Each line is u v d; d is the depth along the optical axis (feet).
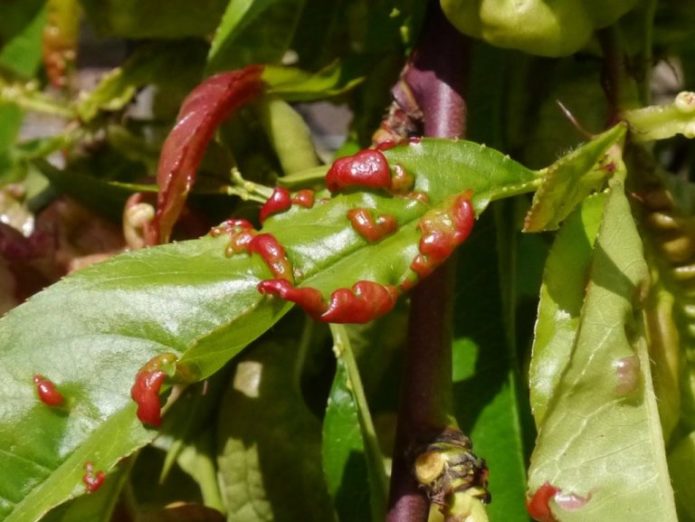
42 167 1.27
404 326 1.23
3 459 0.94
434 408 0.98
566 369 0.92
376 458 1.10
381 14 1.23
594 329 0.93
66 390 0.94
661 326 1.02
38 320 0.96
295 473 1.24
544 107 1.20
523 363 1.20
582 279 0.99
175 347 0.94
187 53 1.32
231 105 1.13
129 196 1.25
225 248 0.97
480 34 1.04
